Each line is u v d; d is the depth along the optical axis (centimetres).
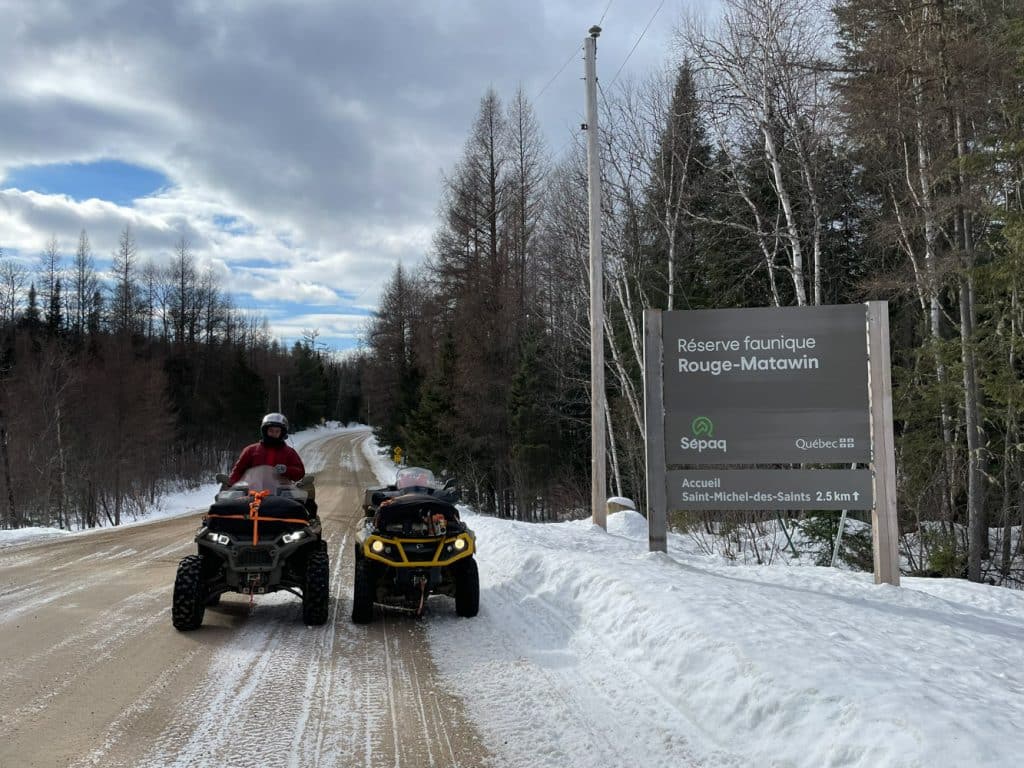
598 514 1445
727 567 953
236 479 820
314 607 685
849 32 1861
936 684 426
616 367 3139
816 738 369
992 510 1981
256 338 10406
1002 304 1705
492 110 3847
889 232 1797
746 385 853
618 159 2580
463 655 595
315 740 416
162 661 571
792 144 2073
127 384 4775
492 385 3672
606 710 461
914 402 1828
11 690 500
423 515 728
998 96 1619
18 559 1207
